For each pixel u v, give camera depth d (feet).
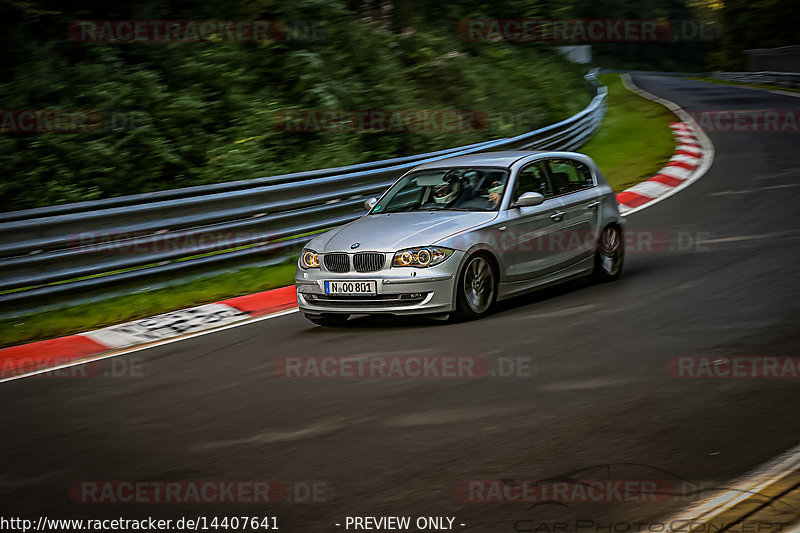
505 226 38.86
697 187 74.08
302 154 79.30
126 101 73.92
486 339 33.09
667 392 24.48
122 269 50.55
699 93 188.14
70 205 48.29
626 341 30.73
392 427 23.76
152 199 51.37
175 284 51.60
